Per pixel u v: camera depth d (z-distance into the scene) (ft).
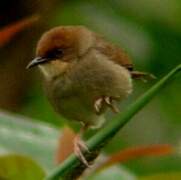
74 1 50.96
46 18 50.67
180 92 52.65
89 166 29.55
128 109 25.34
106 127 25.52
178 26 50.39
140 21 49.98
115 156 29.86
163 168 47.26
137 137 51.19
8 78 51.55
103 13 50.21
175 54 50.21
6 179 30.55
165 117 52.13
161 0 50.21
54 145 34.40
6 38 31.48
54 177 26.76
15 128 34.68
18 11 50.26
